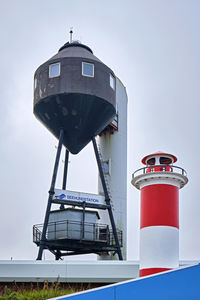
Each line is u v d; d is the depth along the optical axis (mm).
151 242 21812
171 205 22219
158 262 21453
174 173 22219
